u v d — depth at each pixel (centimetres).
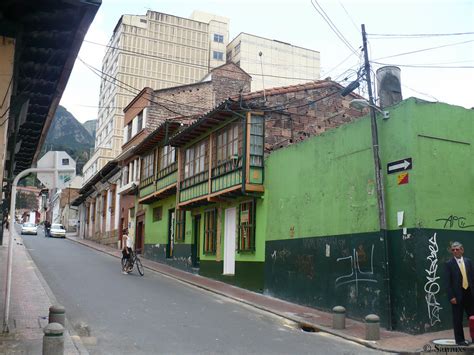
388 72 1383
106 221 3850
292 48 7600
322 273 1347
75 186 6838
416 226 1073
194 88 3200
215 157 1900
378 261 1150
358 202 1245
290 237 1508
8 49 761
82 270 1977
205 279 1947
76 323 1026
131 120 3391
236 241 1800
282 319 1222
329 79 1938
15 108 927
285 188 1562
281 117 1772
